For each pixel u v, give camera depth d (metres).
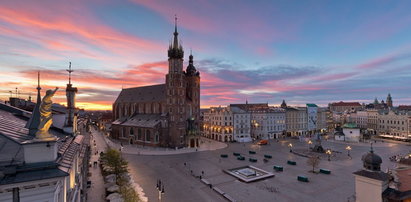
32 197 9.95
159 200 40.03
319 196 41.97
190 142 99.81
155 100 115.06
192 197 41.78
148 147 98.00
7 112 21.03
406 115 125.44
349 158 75.12
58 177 10.29
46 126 10.78
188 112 107.12
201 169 61.25
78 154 21.61
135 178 53.00
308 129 148.00
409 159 33.00
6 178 9.23
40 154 10.40
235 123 117.69
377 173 21.30
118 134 119.44
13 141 11.09
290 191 44.59
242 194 43.03
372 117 151.38
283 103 171.12
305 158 75.38
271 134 128.38
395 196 19.80
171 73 99.69
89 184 44.81
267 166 64.50
